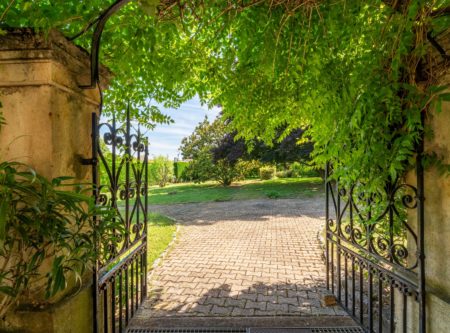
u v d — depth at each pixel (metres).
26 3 1.36
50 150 1.48
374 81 1.78
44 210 1.23
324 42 2.03
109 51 2.04
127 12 1.82
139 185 2.88
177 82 2.59
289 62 2.21
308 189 15.10
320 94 2.38
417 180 1.86
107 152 3.48
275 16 1.99
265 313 2.93
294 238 6.15
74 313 1.66
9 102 1.47
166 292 3.47
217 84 2.82
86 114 1.88
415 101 1.66
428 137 1.80
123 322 2.76
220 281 3.82
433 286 1.85
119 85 2.85
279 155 13.43
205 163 19.12
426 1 1.43
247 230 7.01
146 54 2.08
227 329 2.63
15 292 1.25
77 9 1.64
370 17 1.76
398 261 2.09
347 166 2.28
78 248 1.38
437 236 1.82
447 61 1.60
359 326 2.64
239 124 3.18
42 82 1.45
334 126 2.34
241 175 19.50
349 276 3.92
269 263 4.56
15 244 1.41
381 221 2.49
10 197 1.17
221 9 1.93
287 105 2.81
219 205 11.52
